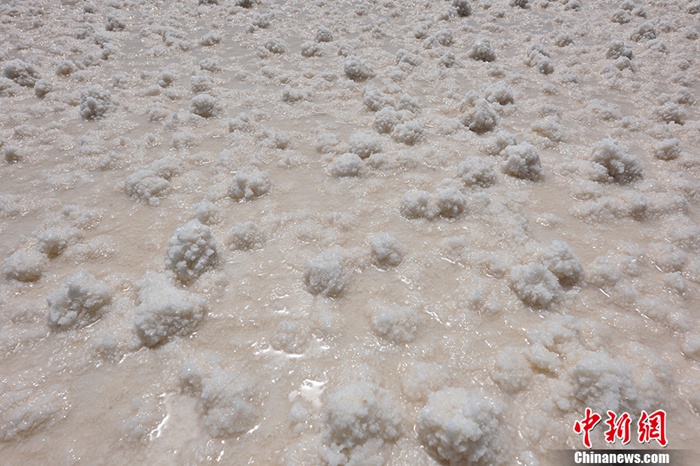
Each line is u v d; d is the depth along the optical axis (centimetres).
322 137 331
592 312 207
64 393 178
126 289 221
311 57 484
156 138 345
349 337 197
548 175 300
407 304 211
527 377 178
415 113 371
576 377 169
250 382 177
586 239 250
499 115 371
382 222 261
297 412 167
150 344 193
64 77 443
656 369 180
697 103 390
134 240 252
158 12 618
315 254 239
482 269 229
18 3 618
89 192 291
